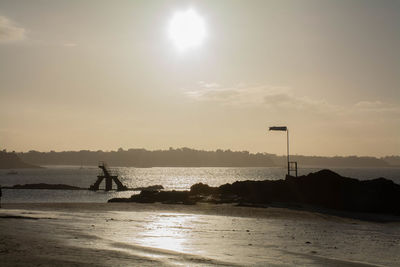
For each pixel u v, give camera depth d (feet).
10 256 48.65
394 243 77.36
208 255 57.67
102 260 48.98
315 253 63.67
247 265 51.03
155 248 60.03
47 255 50.39
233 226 95.81
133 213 118.32
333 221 115.34
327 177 164.55
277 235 83.61
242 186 175.32
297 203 155.02
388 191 153.79
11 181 534.37
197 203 151.02
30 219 92.99
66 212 115.24
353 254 64.13
